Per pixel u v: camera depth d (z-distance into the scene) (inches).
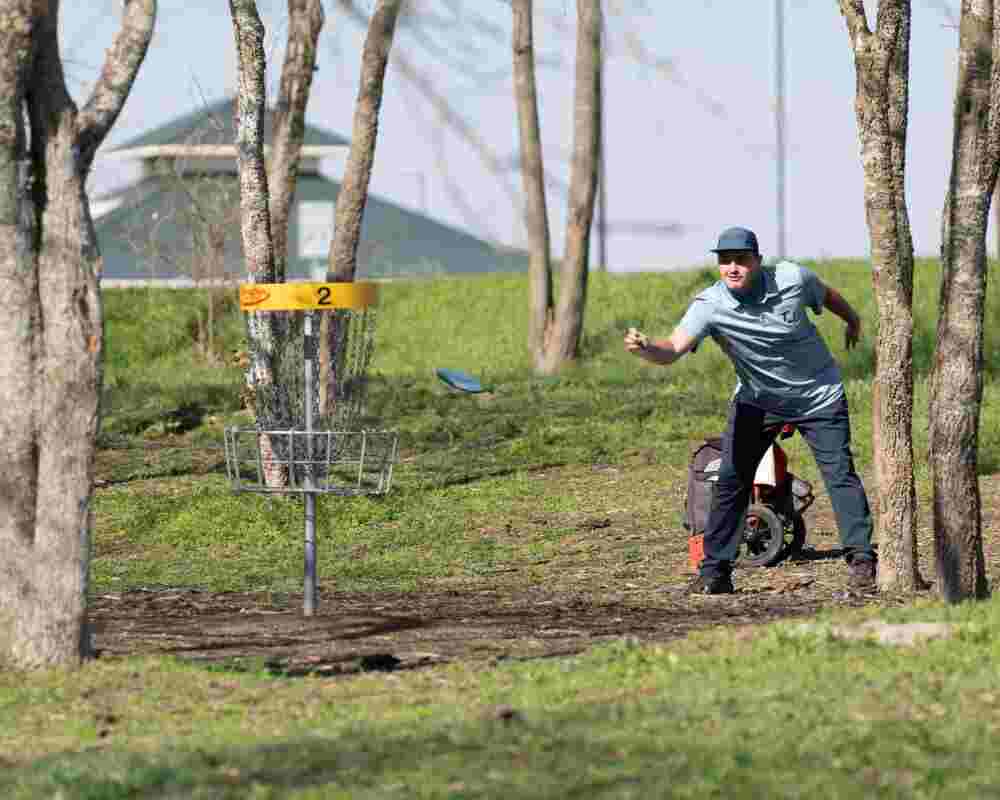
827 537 1485.0
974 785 563.2
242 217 1720.0
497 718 679.1
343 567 1434.5
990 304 2974.9
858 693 692.7
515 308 3757.4
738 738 625.0
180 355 3627.0
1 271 861.2
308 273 3823.8
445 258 4146.2
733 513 1200.8
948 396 1080.2
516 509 1724.9
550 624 1083.3
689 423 2267.5
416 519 1670.8
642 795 555.8
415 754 623.5
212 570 1454.2
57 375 863.1
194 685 831.1
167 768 620.4
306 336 1112.8
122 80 866.8
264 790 578.6
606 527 1612.9
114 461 2116.1
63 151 855.1
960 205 1074.1
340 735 666.8
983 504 1617.9
